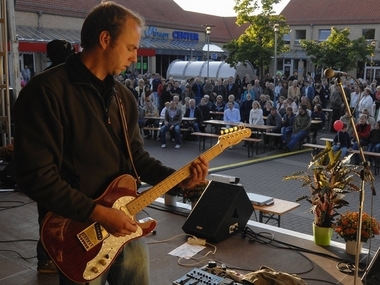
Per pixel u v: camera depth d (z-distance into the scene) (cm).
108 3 187
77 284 192
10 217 483
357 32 2966
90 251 193
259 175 881
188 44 3206
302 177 429
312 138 1252
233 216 430
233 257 390
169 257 389
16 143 172
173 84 1641
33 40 2080
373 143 979
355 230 381
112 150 192
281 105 1382
